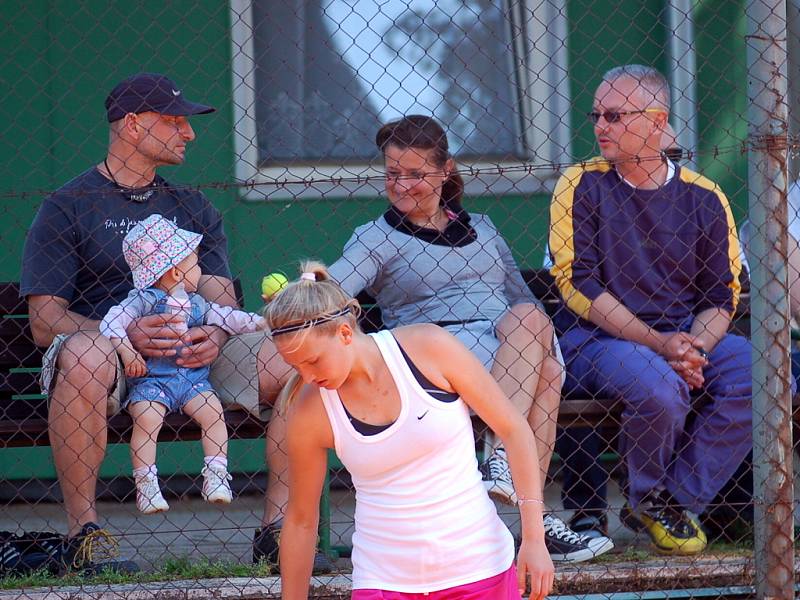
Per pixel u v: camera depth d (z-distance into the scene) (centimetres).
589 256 1645
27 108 2109
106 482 2106
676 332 1622
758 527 1465
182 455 2100
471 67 2209
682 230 1661
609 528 1827
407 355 1098
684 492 1608
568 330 1703
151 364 1548
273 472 1539
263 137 2166
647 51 2203
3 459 2086
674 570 1506
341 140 2191
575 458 1731
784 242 1444
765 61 1441
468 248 1661
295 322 1051
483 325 1623
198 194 1688
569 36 2194
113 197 1620
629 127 1633
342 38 2188
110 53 2128
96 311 1603
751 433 1591
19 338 1688
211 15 2145
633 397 1567
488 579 1105
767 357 1448
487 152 2209
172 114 1619
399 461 1088
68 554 1491
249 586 1447
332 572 1517
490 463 1556
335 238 2173
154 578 1481
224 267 1692
